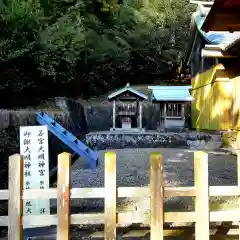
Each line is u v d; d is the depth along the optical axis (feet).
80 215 9.57
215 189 9.91
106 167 9.66
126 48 62.08
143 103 52.49
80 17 50.98
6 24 28.37
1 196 9.47
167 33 66.85
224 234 11.85
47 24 37.91
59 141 28.17
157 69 69.10
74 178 22.34
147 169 24.79
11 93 32.27
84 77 55.26
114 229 9.48
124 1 69.67
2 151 18.13
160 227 9.47
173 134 38.96
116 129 41.81
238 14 17.87
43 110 32.04
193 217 9.74
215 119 38.01
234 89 35.22
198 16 43.01
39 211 12.33
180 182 20.44
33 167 13.30
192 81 51.52
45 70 35.12
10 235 9.29
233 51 28.22
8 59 27.58
